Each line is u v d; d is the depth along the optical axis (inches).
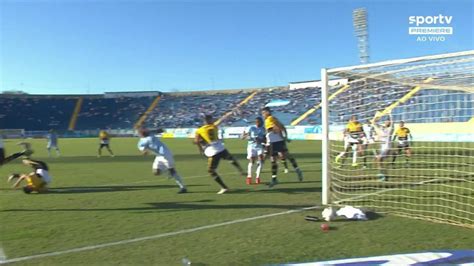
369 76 324.5
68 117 2667.3
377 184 413.7
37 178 395.2
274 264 189.3
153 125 2501.2
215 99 2719.0
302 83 2536.9
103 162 736.3
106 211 308.0
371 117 506.3
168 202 339.6
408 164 558.9
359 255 198.7
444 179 435.5
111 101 2864.2
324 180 320.5
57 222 274.5
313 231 242.8
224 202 335.6
